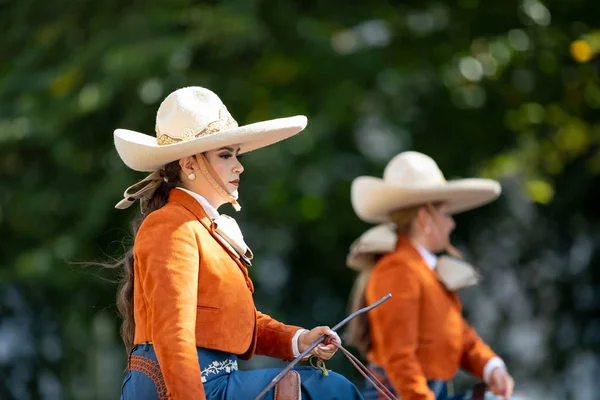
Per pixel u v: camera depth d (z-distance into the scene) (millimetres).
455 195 18016
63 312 30906
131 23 28781
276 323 12305
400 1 31875
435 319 16812
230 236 11711
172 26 28812
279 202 29922
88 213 28641
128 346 11953
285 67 30047
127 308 12000
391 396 11812
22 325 31875
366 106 30859
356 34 31594
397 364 16203
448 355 16875
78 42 30219
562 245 35375
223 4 28281
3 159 29828
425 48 31562
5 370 32125
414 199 17781
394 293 16547
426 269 17094
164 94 28031
